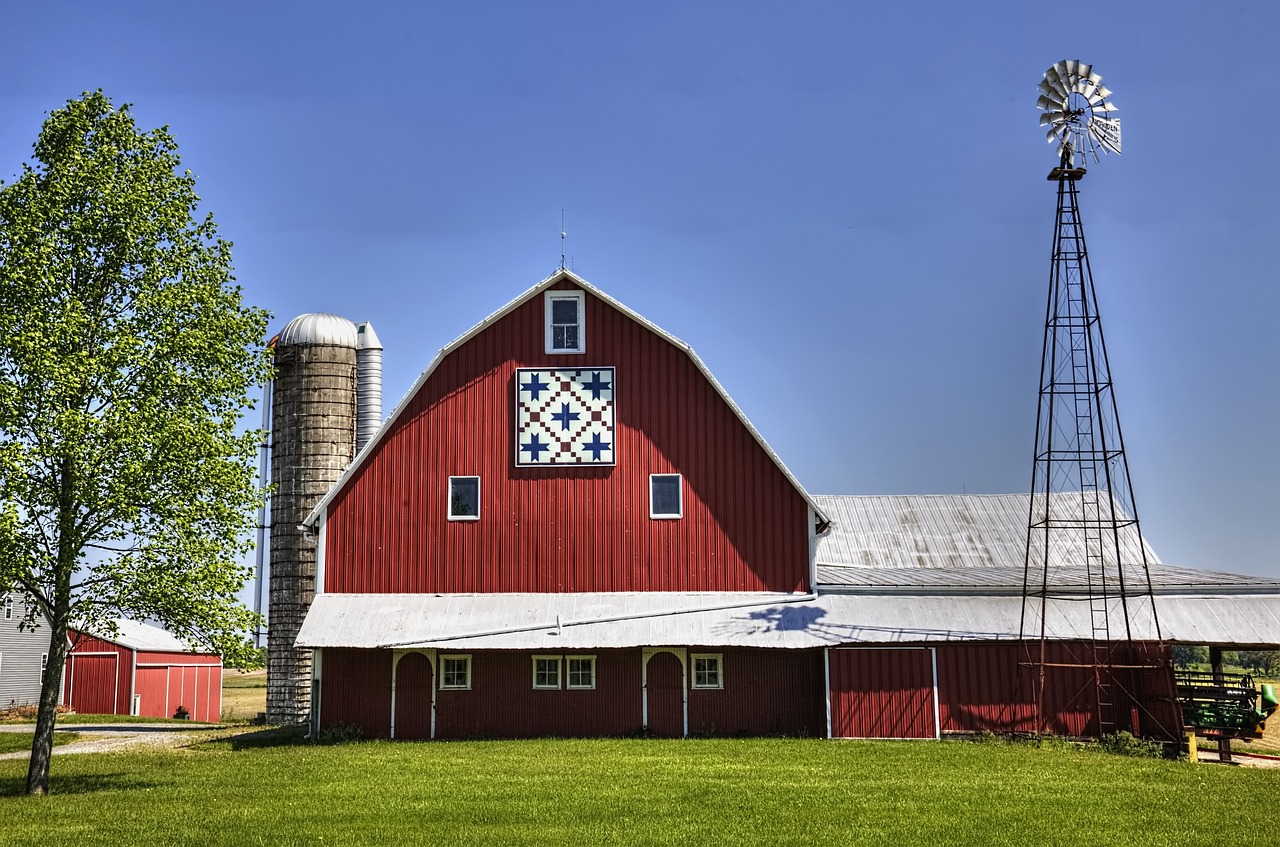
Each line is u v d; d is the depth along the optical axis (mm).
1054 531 45281
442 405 35281
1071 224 33250
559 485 34719
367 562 34625
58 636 23344
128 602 23281
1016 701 31609
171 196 25281
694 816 19875
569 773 24719
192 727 43094
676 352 35219
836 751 28359
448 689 33500
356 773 25203
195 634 24047
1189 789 22812
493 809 20562
